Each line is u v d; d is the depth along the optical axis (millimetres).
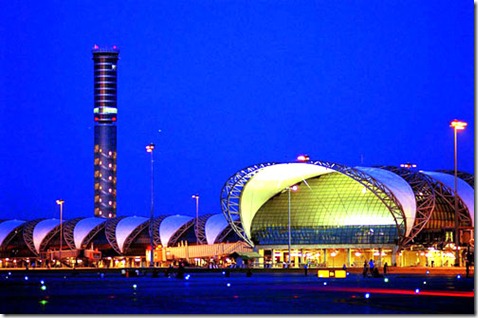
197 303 76000
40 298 82688
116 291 94188
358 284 108250
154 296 85375
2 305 73938
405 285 104812
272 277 135750
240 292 91625
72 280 125625
